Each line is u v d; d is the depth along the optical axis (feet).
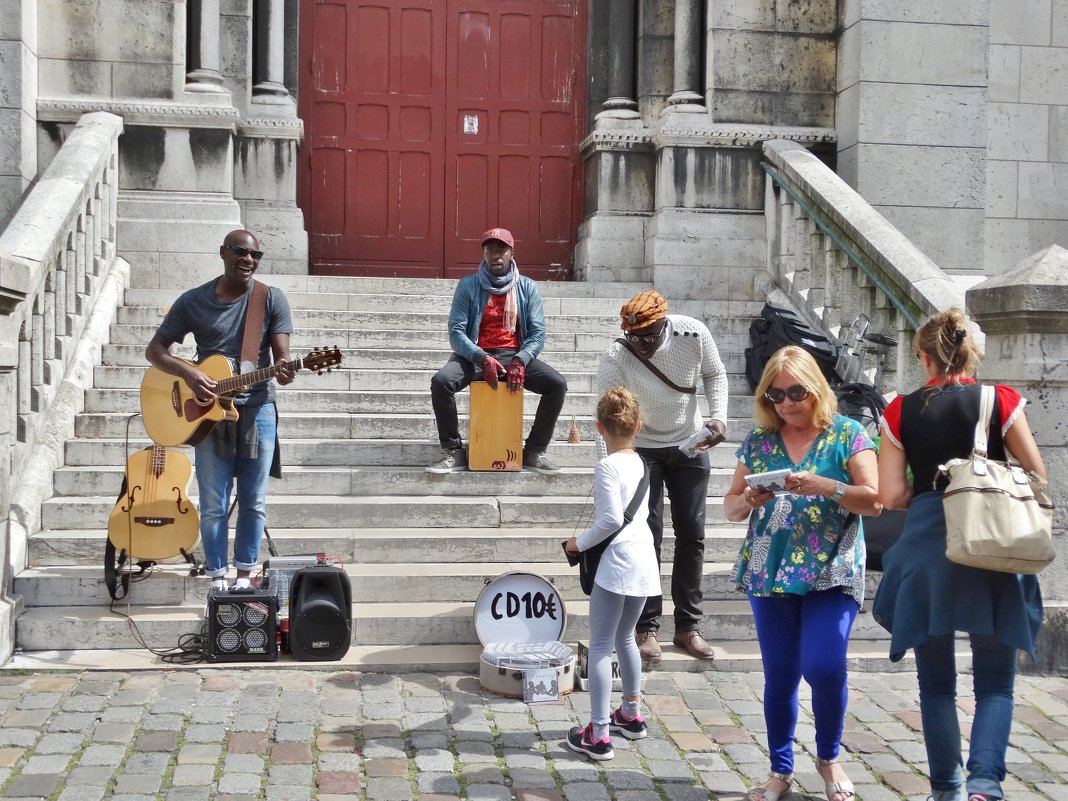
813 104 30.14
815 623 12.03
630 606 13.87
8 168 25.45
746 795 12.60
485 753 13.57
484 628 16.57
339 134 31.32
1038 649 17.16
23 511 18.35
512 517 20.01
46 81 26.78
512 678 15.46
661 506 16.55
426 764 13.19
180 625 16.87
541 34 32.04
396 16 31.48
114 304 24.66
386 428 22.25
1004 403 11.93
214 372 16.71
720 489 21.49
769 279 28.91
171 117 26.86
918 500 12.14
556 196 32.27
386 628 17.19
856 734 14.51
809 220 27.17
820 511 12.07
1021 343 16.90
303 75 31.09
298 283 27.02
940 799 11.80
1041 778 13.20
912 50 28.99
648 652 16.61
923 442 12.02
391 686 15.76
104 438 21.17
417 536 19.08
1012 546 10.96
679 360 16.26
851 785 12.10
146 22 26.99
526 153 32.09
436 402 20.58
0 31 25.31
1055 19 32.42
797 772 13.21
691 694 15.83
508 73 31.99
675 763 13.43
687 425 16.49
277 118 28.66
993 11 32.22
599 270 30.17
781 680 12.32
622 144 30.27
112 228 25.96
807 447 12.34
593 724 13.50
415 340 25.14
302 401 22.93
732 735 14.35
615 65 30.89
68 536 18.30
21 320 18.53
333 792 12.36
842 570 11.87
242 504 17.10
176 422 16.66
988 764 11.50
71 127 26.73
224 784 12.44
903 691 16.22
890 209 29.12
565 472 20.92
